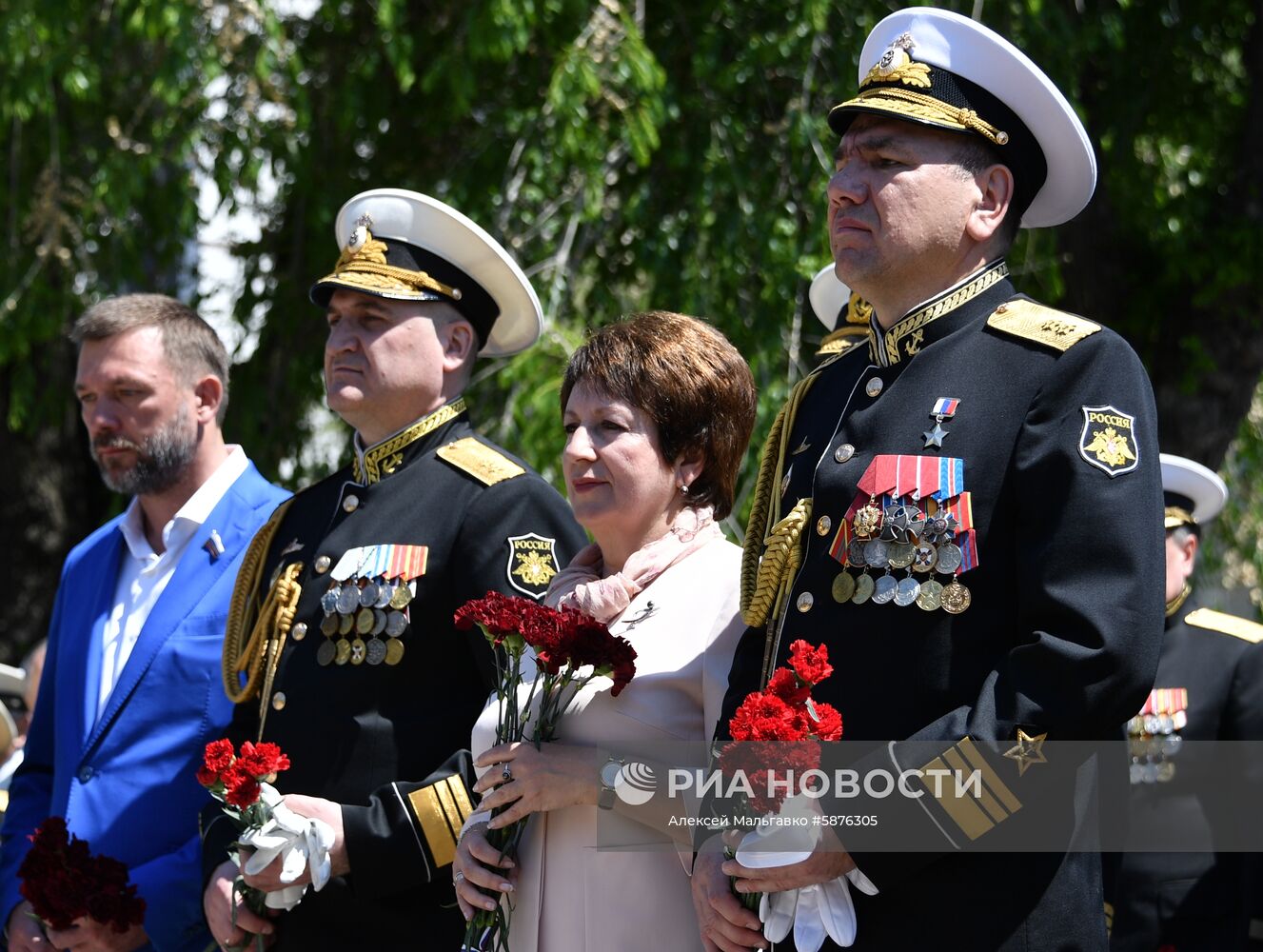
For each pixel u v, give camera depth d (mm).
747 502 12344
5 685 12164
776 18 13203
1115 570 4953
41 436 15422
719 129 12961
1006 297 5723
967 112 5648
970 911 5031
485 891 6047
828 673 5059
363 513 7383
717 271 12914
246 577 7852
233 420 14320
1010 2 12961
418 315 7609
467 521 7164
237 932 6930
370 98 13930
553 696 6008
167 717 8336
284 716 7145
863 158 5699
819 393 6102
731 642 6090
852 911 5070
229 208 13734
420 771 6910
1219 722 9336
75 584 9156
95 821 8258
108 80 13969
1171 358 14984
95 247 13797
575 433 6434
